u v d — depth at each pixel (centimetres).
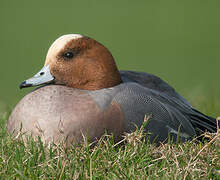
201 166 770
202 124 968
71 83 888
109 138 835
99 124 827
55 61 888
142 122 864
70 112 820
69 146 812
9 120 878
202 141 934
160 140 891
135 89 890
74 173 724
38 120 818
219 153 802
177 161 753
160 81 1012
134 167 746
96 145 829
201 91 1697
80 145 814
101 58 885
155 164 764
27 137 818
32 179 705
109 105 844
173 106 940
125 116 848
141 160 762
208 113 1208
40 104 831
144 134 863
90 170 715
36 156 762
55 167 745
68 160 753
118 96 859
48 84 907
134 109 860
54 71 890
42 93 848
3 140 822
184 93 1791
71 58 883
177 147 826
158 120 885
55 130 811
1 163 748
